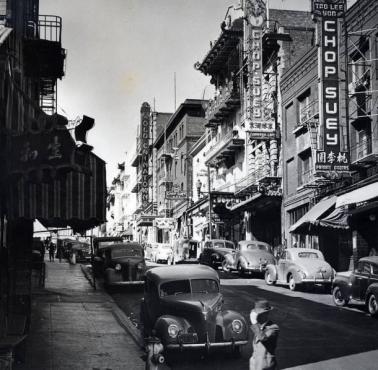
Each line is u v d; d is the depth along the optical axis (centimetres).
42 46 1592
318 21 2608
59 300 1909
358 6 2631
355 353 1155
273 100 3738
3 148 784
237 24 4388
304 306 1880
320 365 1051
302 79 3259
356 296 1762
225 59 4778
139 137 9425
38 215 855
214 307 1095
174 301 1128
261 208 4056
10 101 788
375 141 2439
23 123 852
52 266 3859
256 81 3659
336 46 2564
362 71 2670
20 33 1283
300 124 3156
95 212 924
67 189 882
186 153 6312
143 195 8669
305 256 2455
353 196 2345
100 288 2431
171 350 1069
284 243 3509
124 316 1591
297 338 1319
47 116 791
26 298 1305
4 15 1261
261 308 753
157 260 4603
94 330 1358
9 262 1180
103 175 953
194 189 6078
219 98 4750
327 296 2189
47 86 2011
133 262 2322
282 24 4131
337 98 2550
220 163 5056
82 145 847
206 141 5516
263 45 3734
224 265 3416
